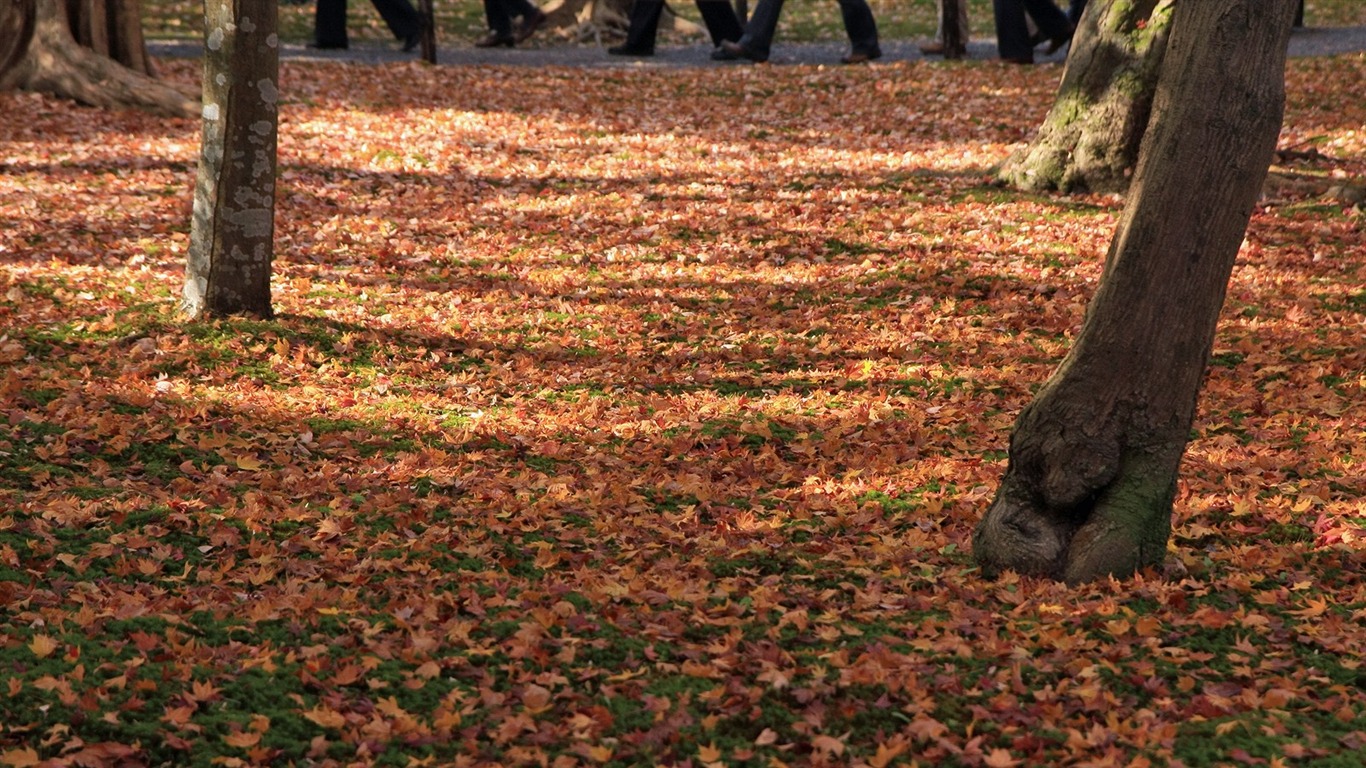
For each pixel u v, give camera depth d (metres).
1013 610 5.48
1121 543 5.68
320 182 13.85
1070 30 20.06
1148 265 5.53
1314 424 8.07
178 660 4.86
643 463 7.53
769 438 7.93
